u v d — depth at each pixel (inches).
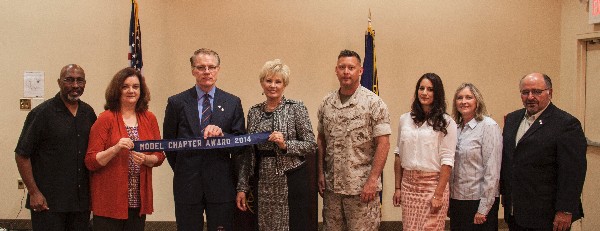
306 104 208.7
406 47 210.5
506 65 215.0
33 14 203.5
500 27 214.2
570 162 119.2
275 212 126.2
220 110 127.0
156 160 124.4
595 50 203.2
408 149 128.2
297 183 127.1
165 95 205.6
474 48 213.2
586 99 208.5
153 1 203.9
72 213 128.5
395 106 211.3
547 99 124.6
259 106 132.0
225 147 122.3
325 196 135.3
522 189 126.0
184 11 204.8
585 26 202.7
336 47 208.4
